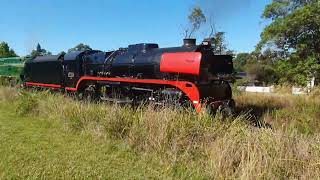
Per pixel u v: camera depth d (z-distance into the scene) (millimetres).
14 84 22922
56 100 13633
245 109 14648
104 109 11086
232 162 7109
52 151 8469
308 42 17812
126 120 9594
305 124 10734
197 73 12281
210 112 11562
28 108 13195
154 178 7109
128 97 14812
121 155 8328
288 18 17562
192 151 7965
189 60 12492
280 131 7570
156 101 13109
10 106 14859
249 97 17797
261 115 13500
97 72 17000
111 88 15805
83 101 14766
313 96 16484
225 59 13883
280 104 15953
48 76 20156
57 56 19531
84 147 8852
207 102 12141
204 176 7102
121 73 15500
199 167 7438
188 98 12594
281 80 20641
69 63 18438
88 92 16844
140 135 8812
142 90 14219
